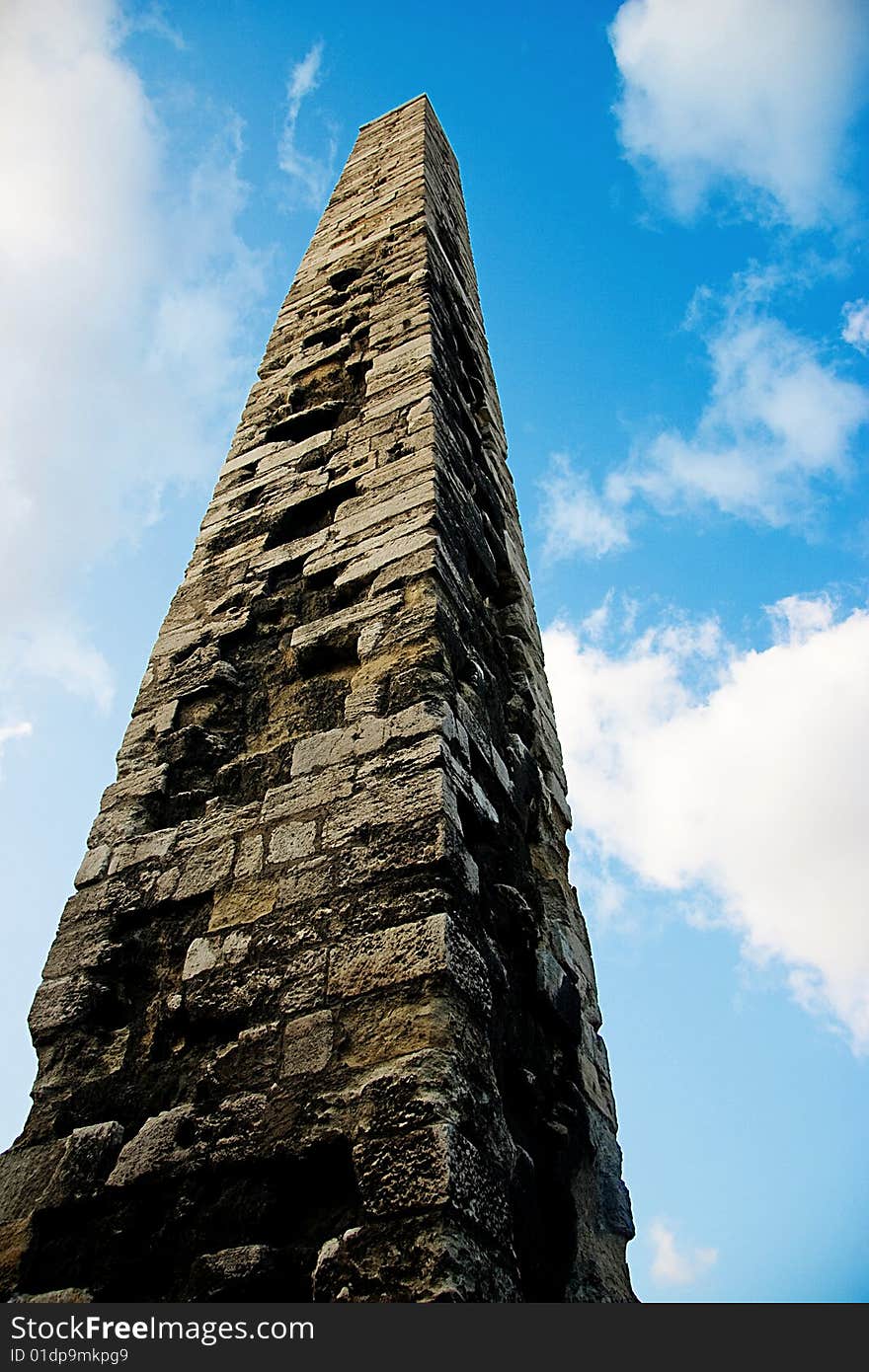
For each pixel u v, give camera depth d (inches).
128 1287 169.2
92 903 231.1
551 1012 232.2
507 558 360.2
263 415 387.5
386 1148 156.5
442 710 225.1
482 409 426.6
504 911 220.7
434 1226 145.3
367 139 635.5
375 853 200.4
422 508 285.9
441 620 251.9
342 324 419.8
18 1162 191.5
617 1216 226.7
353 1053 173.0
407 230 476.1
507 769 260.8
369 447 330.0
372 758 220.7
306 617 278.8
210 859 225.1
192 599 311.7
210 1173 174.2
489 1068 176.1
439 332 396.5
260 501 337.1
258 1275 157.6
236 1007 193.0
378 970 181.2
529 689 322.3
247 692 271.3
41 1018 212.4
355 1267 146.9
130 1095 195.3
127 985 216.5
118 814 248.8
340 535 298.4
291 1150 166.7
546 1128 209.3
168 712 272.4
